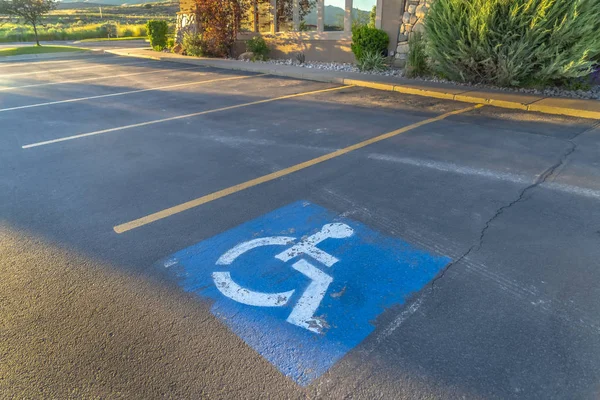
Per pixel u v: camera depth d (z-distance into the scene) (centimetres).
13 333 271
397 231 385
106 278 326
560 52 886
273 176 520
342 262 341
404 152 595
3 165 575
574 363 241
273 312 287
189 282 320
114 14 6850
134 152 620
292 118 798
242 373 239
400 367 241
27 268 340
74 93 1106
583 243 360
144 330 272
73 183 510
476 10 930
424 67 1147
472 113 808
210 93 1070
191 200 459
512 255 345
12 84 1264
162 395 227
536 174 507
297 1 1508
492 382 230
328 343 260
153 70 1516
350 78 1154
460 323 273
